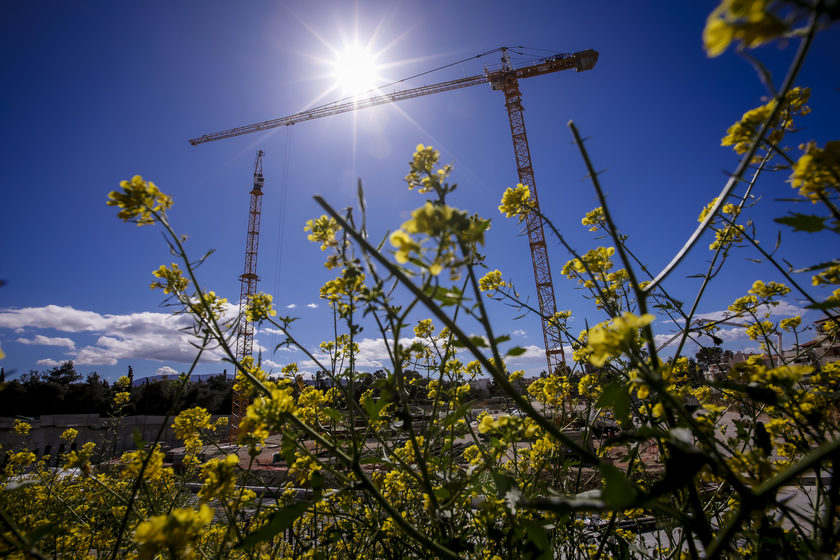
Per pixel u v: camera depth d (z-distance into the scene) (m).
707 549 0.98
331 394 3.54
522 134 58.44
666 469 0.93
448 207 1.18
